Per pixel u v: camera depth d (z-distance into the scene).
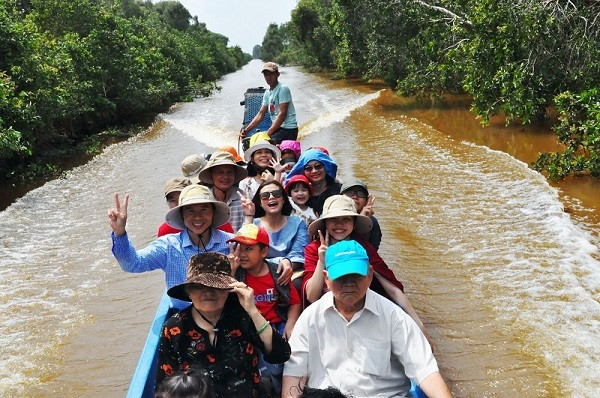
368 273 2.92
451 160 10.73
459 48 13.22
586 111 9.00
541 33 10.29
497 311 5.23
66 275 6.53
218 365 2.88
